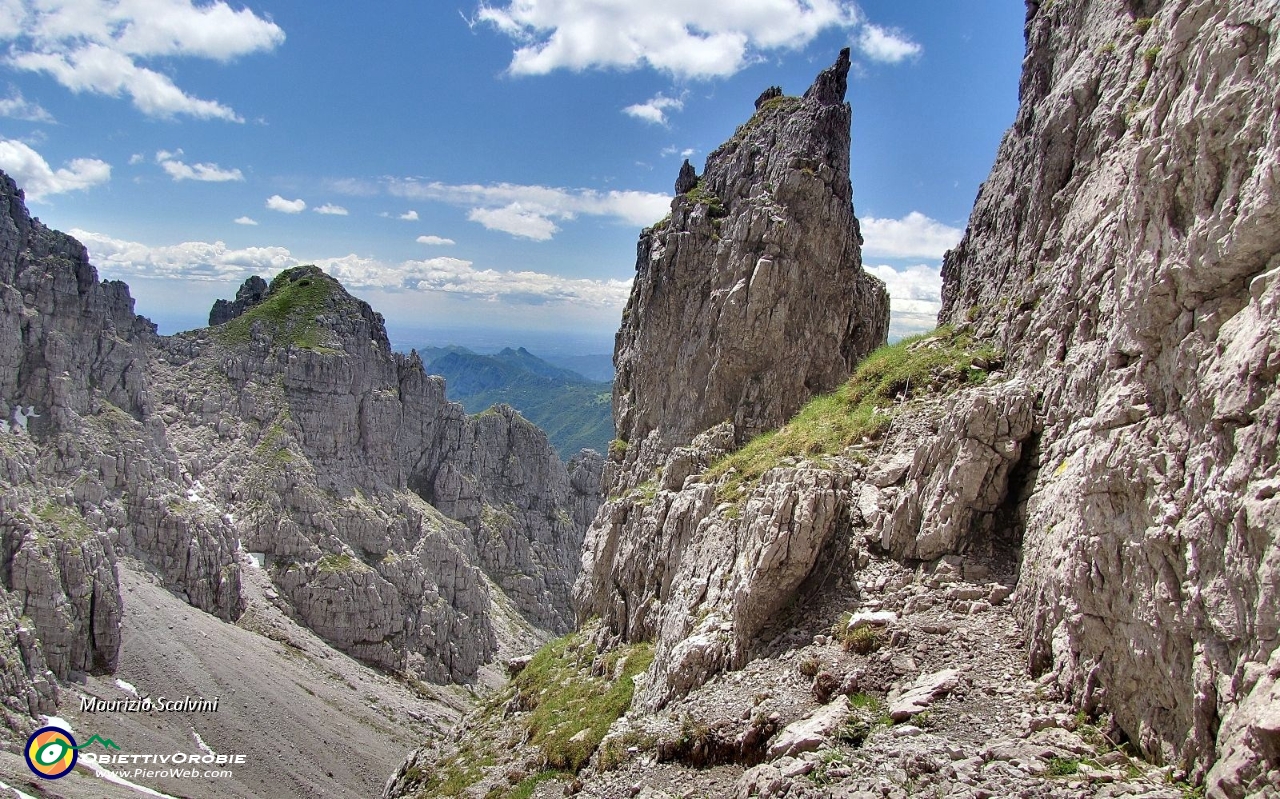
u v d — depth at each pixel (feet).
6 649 342.85
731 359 220.64
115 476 540.52
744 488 134.72
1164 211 64.03
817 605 97.76
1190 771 52.95
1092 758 59.26
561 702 151.12
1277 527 46.44
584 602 220.64
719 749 85.46
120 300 649.61
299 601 605.73
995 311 125.39
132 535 525.34
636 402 270.05
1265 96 54.85
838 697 79.61
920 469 98.58
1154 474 59.47
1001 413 92.63
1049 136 118.42
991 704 69.92
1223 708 49.65
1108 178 95.25
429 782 156.97
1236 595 49.70
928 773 62.54
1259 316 52.75
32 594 375.86
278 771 365.61
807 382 220.23
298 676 473.26
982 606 83.97
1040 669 71.56
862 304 240.73
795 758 71.56
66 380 550.77
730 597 110.52
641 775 89.25
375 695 504.84
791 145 237.25
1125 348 69.62
